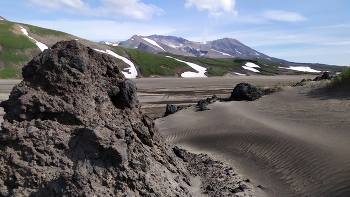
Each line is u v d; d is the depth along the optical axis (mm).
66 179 7398
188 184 10469
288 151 12969
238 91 31031
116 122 9547
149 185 8008
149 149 10164
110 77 10969
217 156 14836
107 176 7680
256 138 15891
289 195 9602
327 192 9016
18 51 84250
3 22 101312
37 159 7969
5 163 8008
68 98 9211
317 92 27219
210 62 145250
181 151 14344
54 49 10156
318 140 13133
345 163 10250
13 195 7480
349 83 24844
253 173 11945
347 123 14984
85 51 10539
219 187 10727
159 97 45469
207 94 48281
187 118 25547
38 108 8969
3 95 41406
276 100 27484
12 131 8305
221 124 21031
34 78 9672
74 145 8281
